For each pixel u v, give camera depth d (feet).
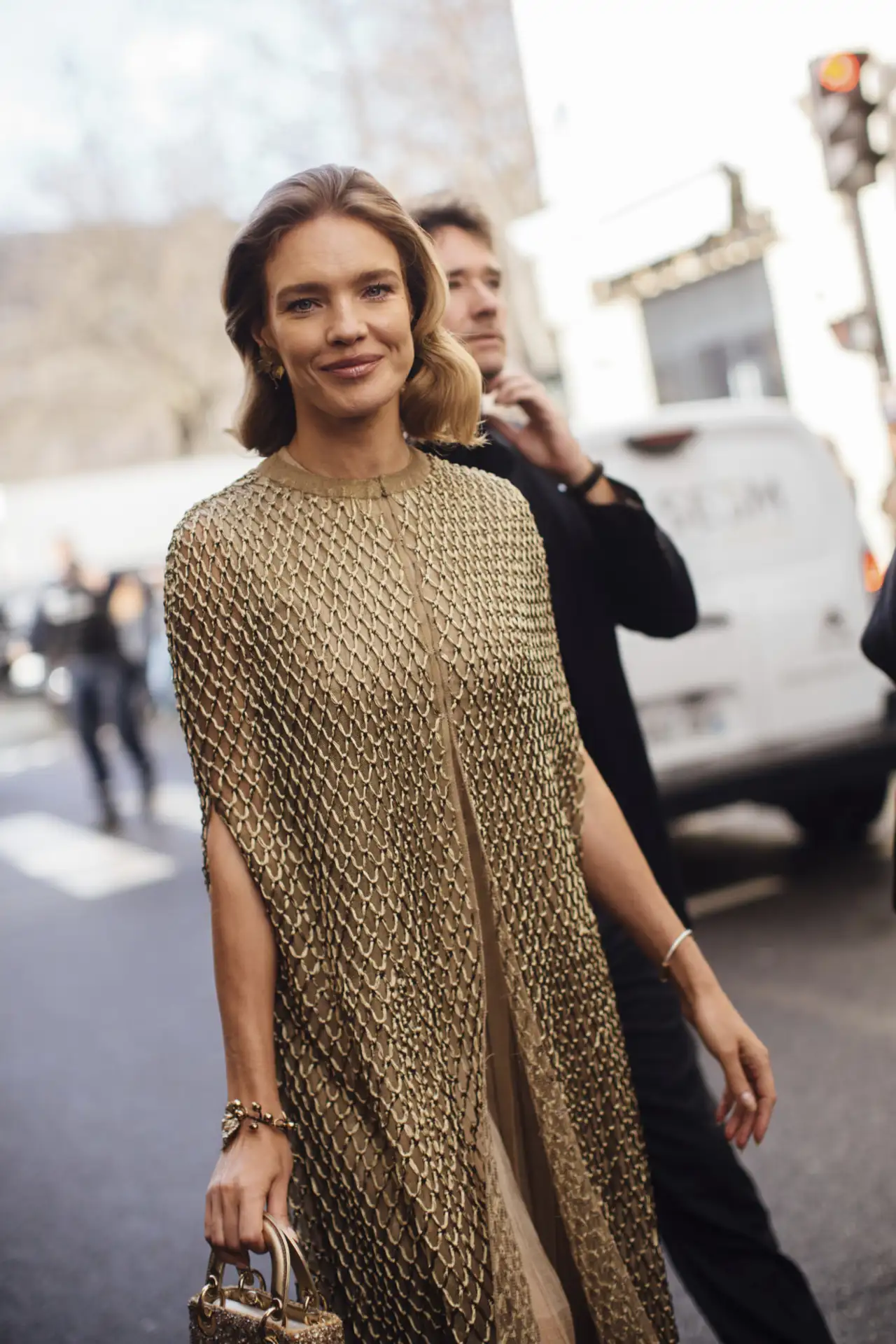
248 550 6.58
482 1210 6.45
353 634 6.53
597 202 50.47
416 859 6.55
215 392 122.83
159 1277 13.35
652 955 7.49
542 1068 6.79
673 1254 8.89
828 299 42.14
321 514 6.68
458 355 7.17
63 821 45.24
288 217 6.60
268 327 6.84
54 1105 18.60
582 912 7.02
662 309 50.11
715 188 44.42
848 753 23.36
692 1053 9.11
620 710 9.22
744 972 19.67
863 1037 16.61
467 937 6.58
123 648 43.96
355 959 6.43
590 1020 7.01
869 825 25.88
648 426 23.32
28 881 35.86
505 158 62.03
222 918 6.46
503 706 6.78
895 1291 11.10
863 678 23.93
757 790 22.88
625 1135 7.12
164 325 119.85
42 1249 14.32
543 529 9.14
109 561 96.43
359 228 6.63
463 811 6.69
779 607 23.44
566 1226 6.77
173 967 25.17
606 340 52.90
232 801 6.48
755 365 46.52
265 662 6.49
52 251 118.73
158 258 117.08
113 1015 22.56
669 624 9.55
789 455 24.25
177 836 39.58
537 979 6.83
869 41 37.58
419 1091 6.46
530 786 6.87
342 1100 6.45
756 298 45.78
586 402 54.90
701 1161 8.79
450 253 9.36
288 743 6.48
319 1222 6.50
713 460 23.63
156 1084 18.89
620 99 48.37
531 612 7.04
